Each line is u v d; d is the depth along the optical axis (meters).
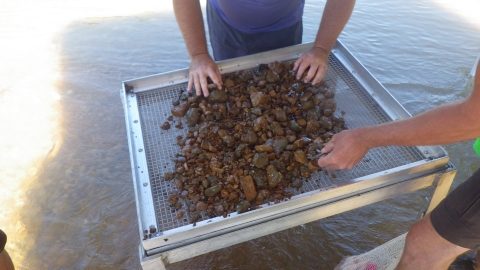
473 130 0.91
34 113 2.44
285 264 1.65
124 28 3.20
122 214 1.90
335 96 1.54
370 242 1.72
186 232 1.10
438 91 2.46
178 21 1.63
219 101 1.51
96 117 2.40
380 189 1.24
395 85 2.51
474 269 1.57
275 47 1.90
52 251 1.75
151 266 1.12
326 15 1.62
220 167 1.29
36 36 3.13
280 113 1.45
